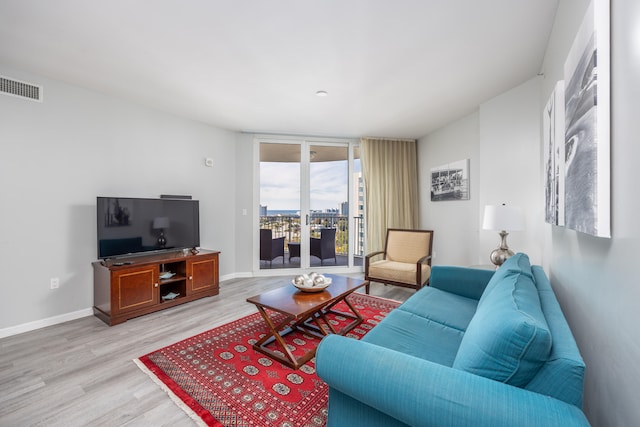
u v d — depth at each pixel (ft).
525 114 9.56
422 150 16.46
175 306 10.80
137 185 11.39
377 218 16.20
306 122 13.82
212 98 10.89
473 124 12.63
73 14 6.26
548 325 3.53
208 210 14.11
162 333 8.48
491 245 10.90
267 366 6.71
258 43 7.39
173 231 11.69
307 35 7.06
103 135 10.40
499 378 3.08
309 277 8.30
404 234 13.67
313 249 16.56
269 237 15.88
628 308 2.91
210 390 5.82
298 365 6.66
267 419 5.05
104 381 6.13
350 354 3.50
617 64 3.12
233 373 6.42
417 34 7.03
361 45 7.49
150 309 9.99
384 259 14.74
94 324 9.16
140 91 10.25
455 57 8.09
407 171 16.61
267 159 16.03
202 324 9.14
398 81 9.53
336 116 12.96
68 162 9.57
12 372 6.47
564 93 5.16
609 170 3.32
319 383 6.07
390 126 14.47
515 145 9.91
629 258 2.88
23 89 8.70
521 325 2.95
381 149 16.43
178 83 9.64
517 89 9.84
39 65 8.43
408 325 5.88
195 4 5.98
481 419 2.60
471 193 12.91
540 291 4.95
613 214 3.26
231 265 15.23
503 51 7.80
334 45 7.48
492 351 3.13
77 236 9.75
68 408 5.33
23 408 5.32
